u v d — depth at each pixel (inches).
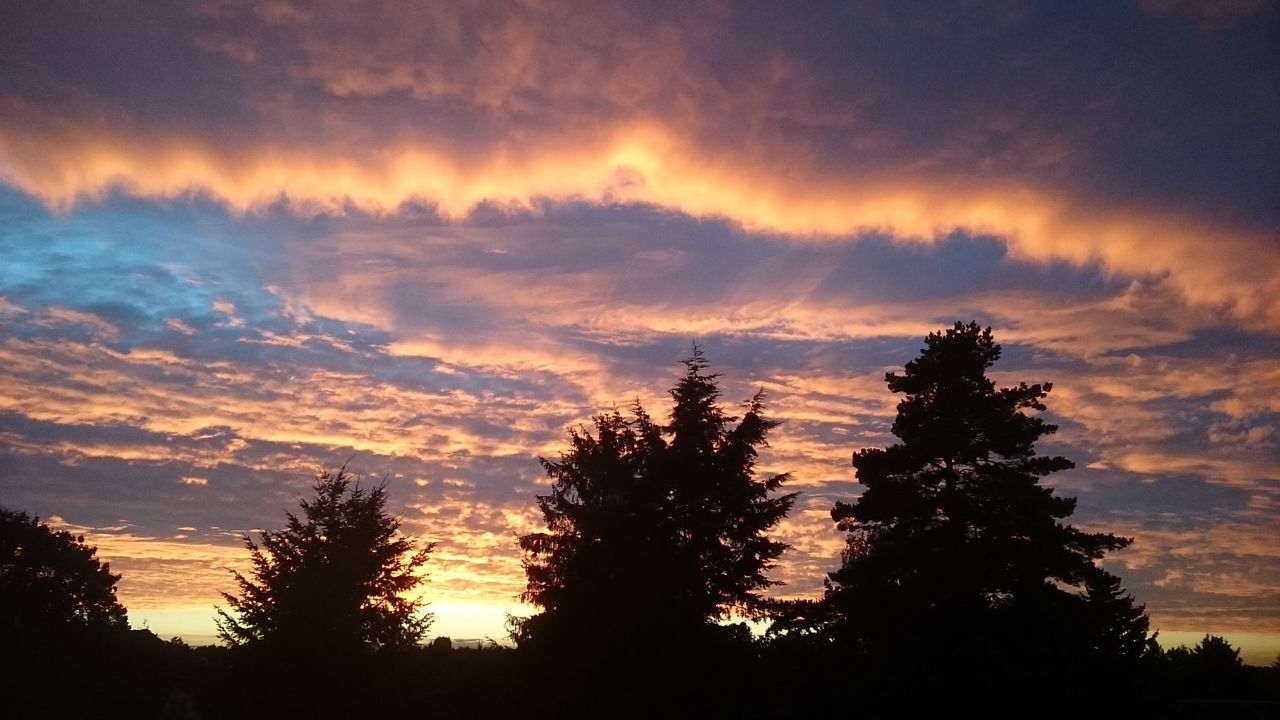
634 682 1010.1
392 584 1212.5
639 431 1230.3
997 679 943.7
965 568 1092.5
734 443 1208.8
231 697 1111.6
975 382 1242.6
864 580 1163.3
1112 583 1197.1
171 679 1616.6
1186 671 1507.1
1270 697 1462.8
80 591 1957.4
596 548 1090.7
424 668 1195.3
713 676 1046.4
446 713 1101.1
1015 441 1173.1
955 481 1203.2
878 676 1000.9
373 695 1122.0
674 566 1071.6
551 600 1111.6
